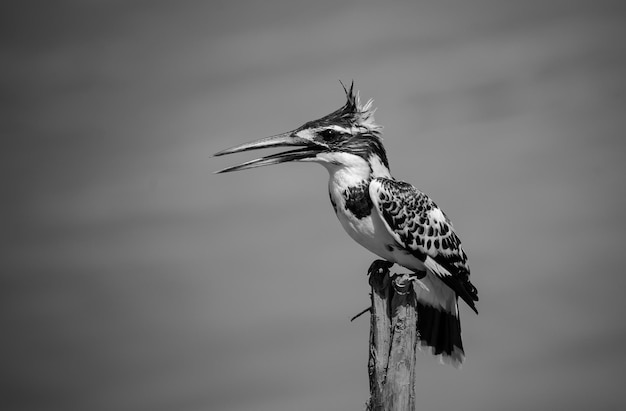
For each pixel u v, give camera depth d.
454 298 12.74
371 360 10.70
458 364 12.61
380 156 12.80
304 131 12.78
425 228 12.33
